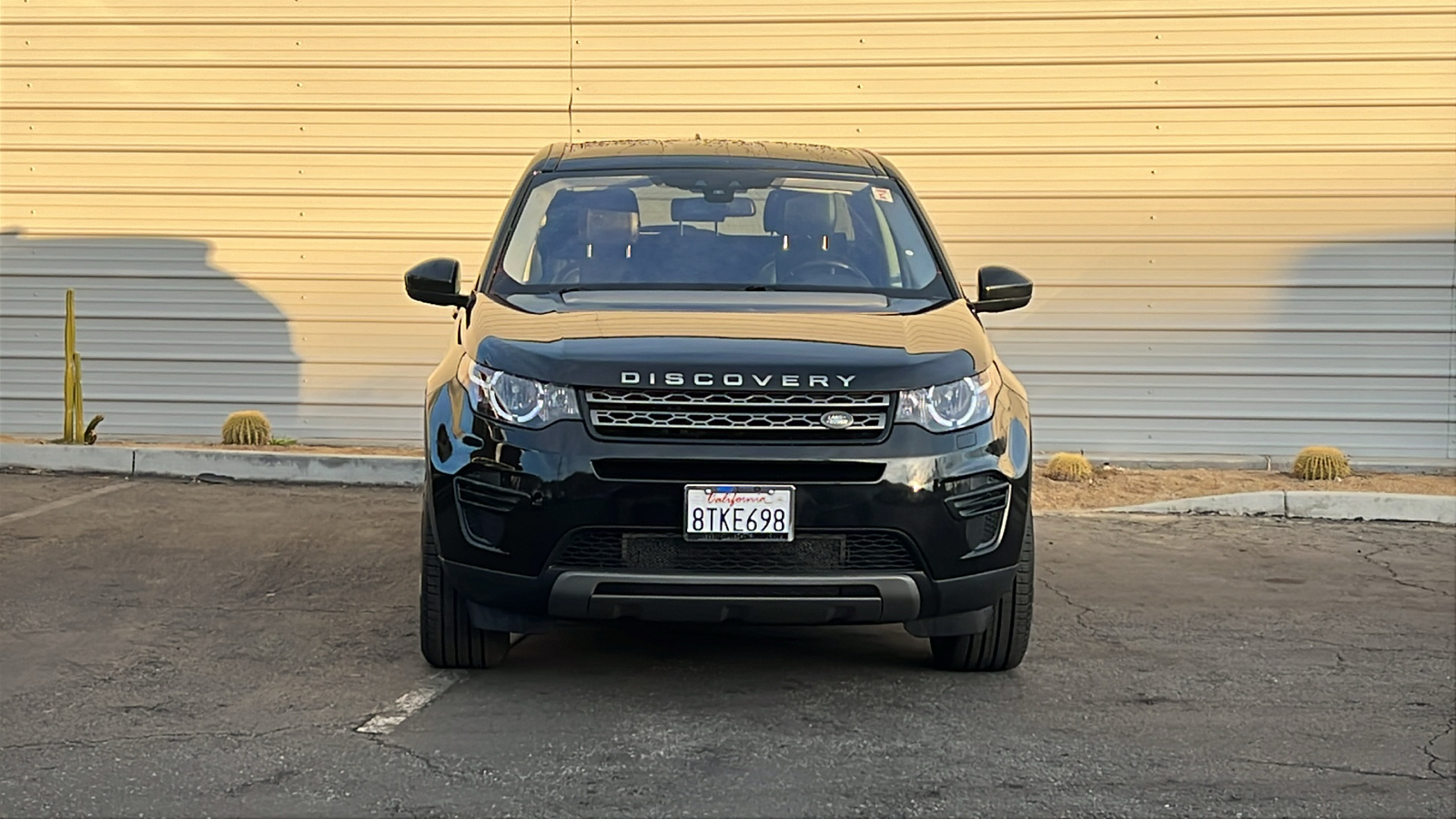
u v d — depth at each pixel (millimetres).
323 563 7195
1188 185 10891
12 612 6070
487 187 11180
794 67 10977
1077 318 11047
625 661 5520
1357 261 10891
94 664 5324
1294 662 5695
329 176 11227
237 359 11422
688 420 4527
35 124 11352
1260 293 10961
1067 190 10953
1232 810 4066
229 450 10203
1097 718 4891
